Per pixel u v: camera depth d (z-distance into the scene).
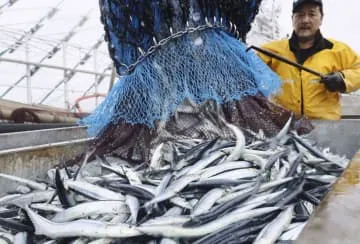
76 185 2.72
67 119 7.85
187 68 3.81
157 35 3.76
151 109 3.74
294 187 2.63
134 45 3.84
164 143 3.54
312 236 1.37
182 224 2.21
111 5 3.83
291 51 5.21
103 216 2.46
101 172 3.35
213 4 3.87
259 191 2.65
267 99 4.22
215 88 3.85
